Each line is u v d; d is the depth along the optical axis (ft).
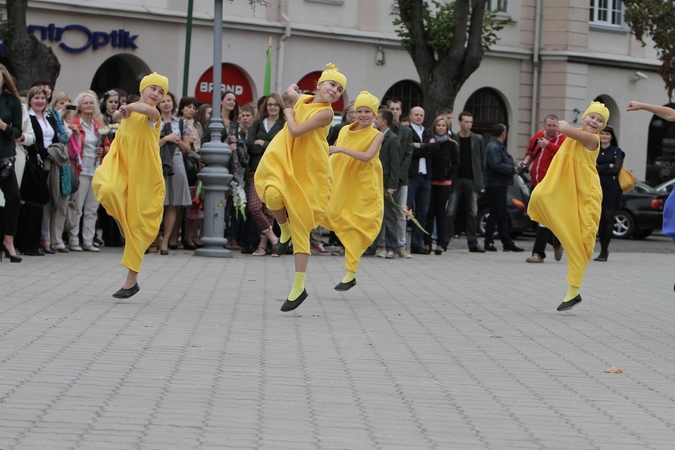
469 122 60.75
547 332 31.32
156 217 33.63
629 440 19.11
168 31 91.76
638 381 24.62
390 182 53.47
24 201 47.21
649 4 100.94
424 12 88.89
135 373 23.09
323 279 43.57
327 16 100.01
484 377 24.30
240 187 53.06
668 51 103.55
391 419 19.90
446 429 19.34
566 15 112.37
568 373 25.21
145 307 33.12
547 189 34.91
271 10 96.68
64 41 86.63
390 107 55.21
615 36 117.08
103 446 17.26
